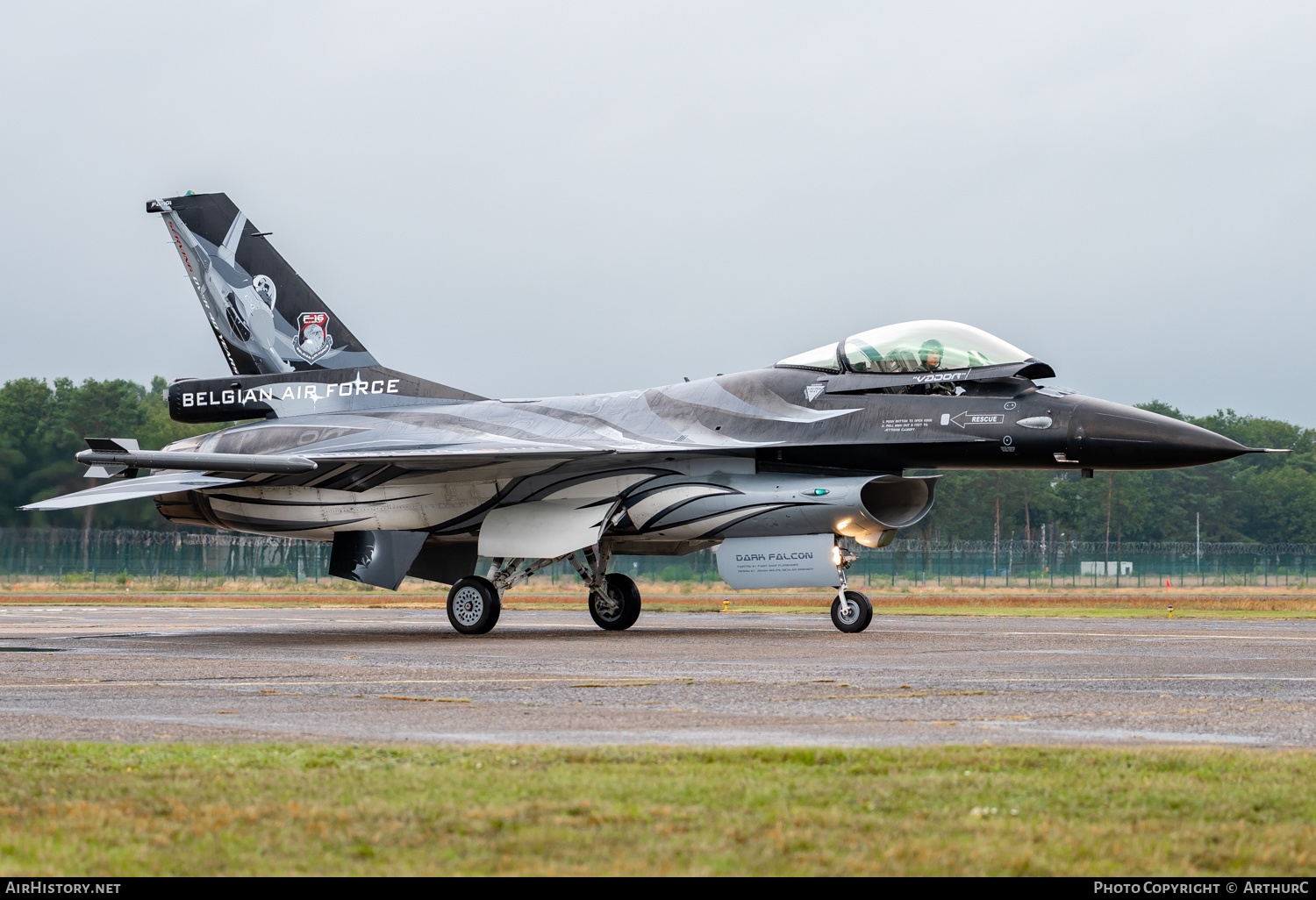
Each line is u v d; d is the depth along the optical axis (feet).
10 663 168.76
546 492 248.52
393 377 280.92
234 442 277.44
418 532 261.24
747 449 236.84
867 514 227.20
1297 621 307.78
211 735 97.86
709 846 59.47
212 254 296.51
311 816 65.26
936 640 216.54
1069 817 65.67
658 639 225.76
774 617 341.62
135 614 361.71
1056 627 266.57
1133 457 219.82
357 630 265.75
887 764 79.71
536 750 85.61
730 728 101.76
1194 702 120.16
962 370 231.91
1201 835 61.82
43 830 63.16
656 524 241.96
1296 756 82.84
